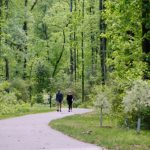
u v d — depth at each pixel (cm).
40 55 7156
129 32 3055
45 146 1659
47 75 6359
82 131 2147
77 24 6119
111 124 2612
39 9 7400
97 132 2086
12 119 3172
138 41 2917
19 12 5716
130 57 2970
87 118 3166
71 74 6825
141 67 2675
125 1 2766
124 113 2409
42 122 2872
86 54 6819
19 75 6638
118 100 2439
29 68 6688
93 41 5850
